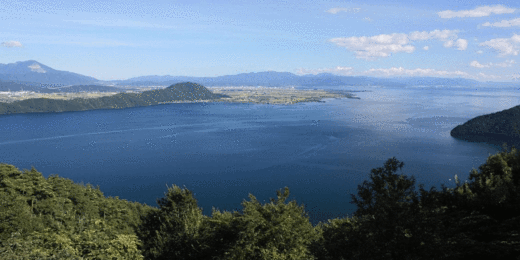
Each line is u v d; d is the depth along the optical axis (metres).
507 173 20.80
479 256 14.90
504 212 18.70
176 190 34.50
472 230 17.47
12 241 20.64
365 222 14.49
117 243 23.52
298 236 23.55
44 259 18.70
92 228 26.00
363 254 13.54
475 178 21.75
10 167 43.34
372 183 16.34
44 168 127.94
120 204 42.41
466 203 19.72
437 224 13.89
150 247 28.78
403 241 13.16
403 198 15.09
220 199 95.44
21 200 35.25
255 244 23.58
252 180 110.44
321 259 15.30
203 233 27.59
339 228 16.64
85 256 21.42
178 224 30.34
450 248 13.62
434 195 15.20
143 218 35.66
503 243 14.90
